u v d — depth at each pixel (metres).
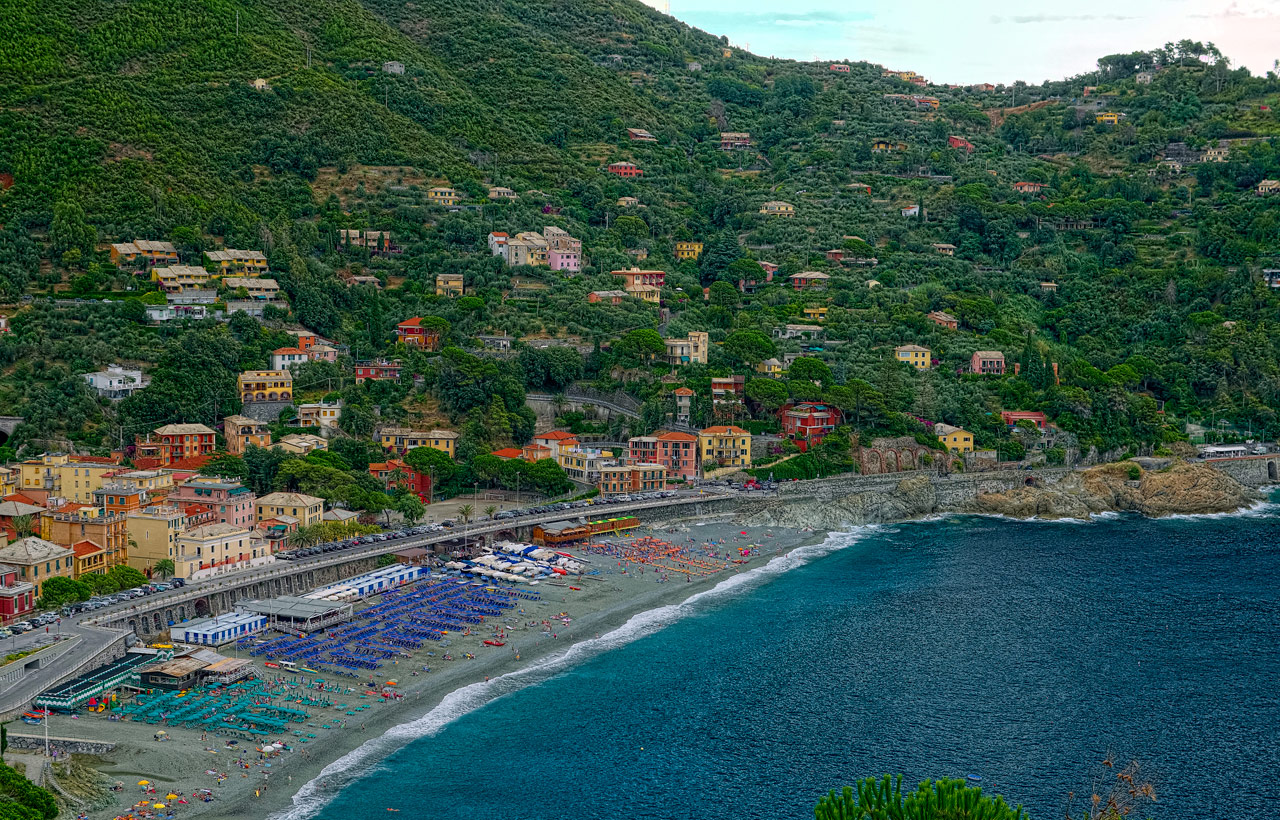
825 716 168.50
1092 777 149.62
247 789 141.38
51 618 183.88
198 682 171.88
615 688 178.38
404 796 142.75
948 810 95.19
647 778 149.00
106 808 133.62
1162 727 165.38
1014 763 153.62
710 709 170.75
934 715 169.25
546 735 160.88
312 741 155.75
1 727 140.12
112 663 171.00
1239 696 176.62
